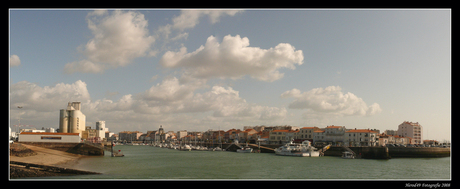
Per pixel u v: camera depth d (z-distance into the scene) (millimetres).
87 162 112938
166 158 145000
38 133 135375
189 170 94938
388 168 103562
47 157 111625
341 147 158625
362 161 129125
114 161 121125
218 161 128250
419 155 149000
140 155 170250
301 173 89875
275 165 111000
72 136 138875
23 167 75688
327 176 84750
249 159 139250
